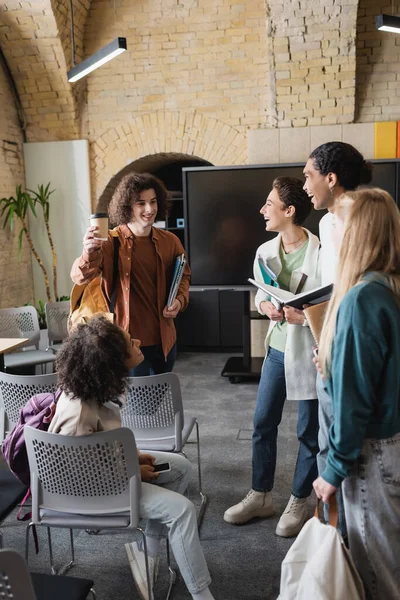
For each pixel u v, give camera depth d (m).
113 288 3.00
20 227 6.96
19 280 6.93
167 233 3.19
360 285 1.61
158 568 2.60
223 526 3.01
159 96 6.70
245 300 5.97
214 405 5.09
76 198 6.97
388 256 1.66
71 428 1.99
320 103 6.15
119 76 6.75
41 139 6.98
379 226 1.65
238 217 5.98
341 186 2.40
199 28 6.49
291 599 1.68
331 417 1.98
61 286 7.17
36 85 6.67
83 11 6.54
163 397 2.64
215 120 6.61
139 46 6.64
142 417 2.70
